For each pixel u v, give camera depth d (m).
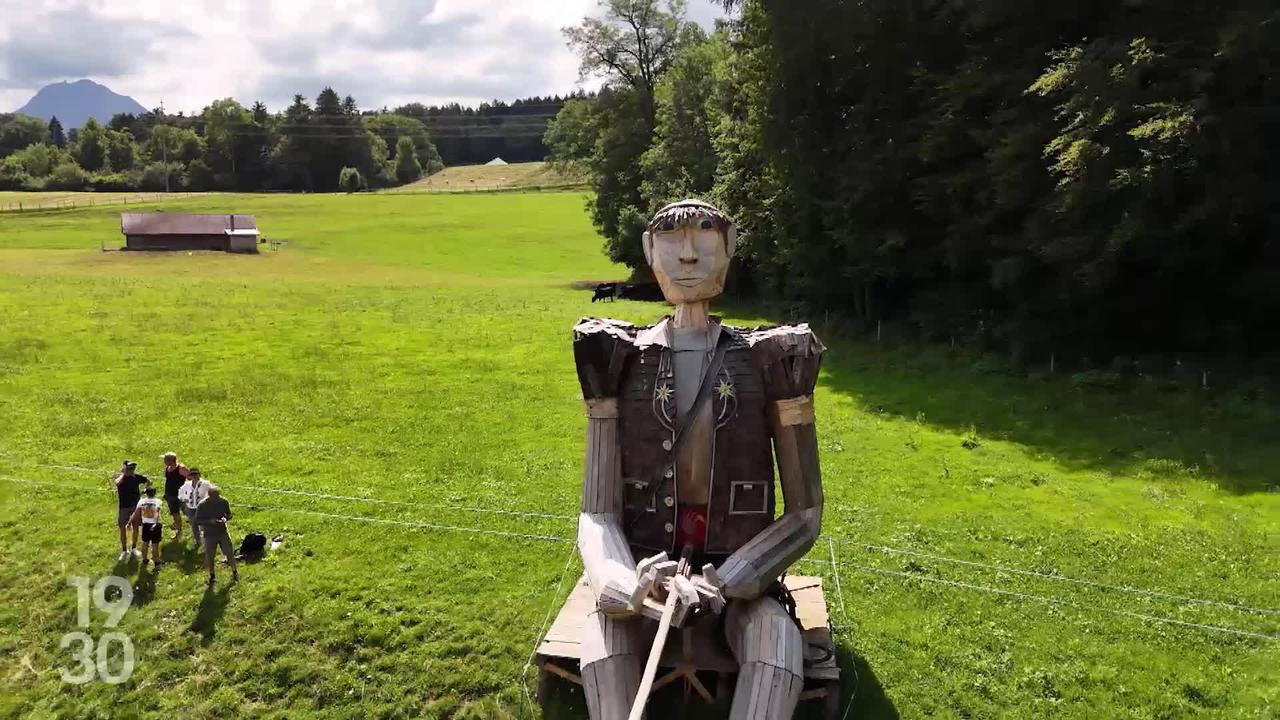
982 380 20.84
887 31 24.75
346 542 11.30
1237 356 20.66
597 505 6.56
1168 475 13.98
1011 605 9.61
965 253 23.38
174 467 11.72
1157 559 10.79
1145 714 7.74
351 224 77.62
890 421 17.42
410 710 7.97
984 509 12.53
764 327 6.89
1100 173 17.66
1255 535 11.48
